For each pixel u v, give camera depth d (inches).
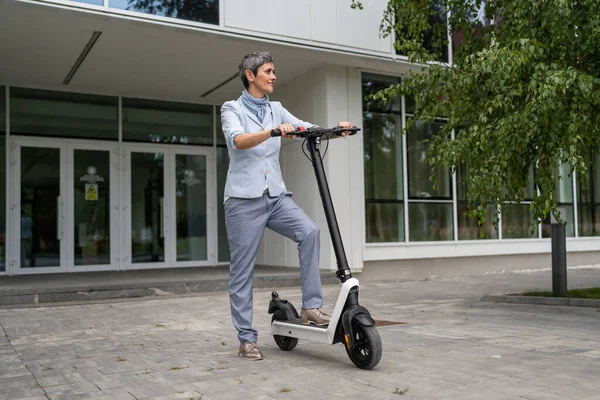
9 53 347.3
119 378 134.5
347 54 376.8
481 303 286.0
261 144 153.6
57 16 293.7
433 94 270.4
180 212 460.4
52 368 148.2
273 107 161.0
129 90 433.1
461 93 256.7
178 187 461.1
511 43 224.2
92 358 160.2
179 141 463.8
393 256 415.8
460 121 262.7
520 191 249.4
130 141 444.1
